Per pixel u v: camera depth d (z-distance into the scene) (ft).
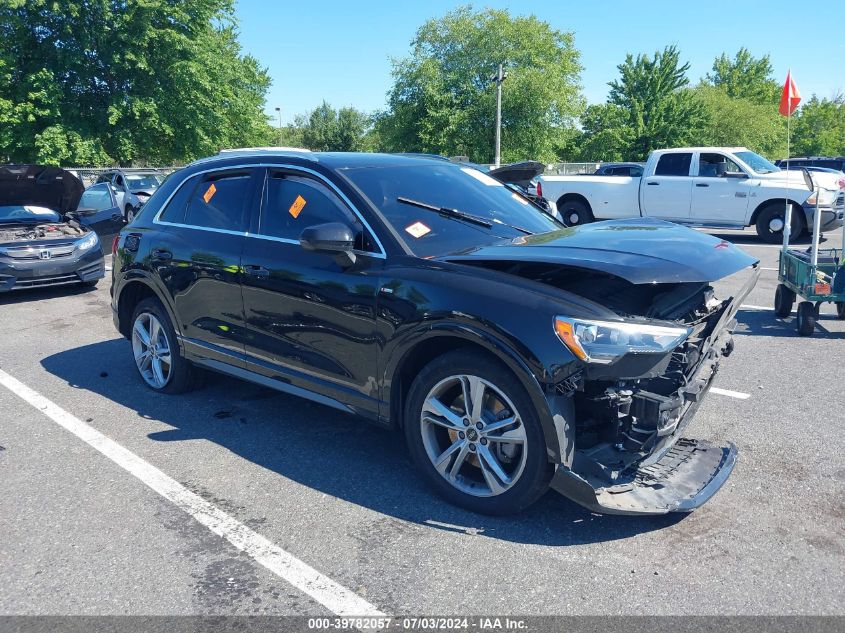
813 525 10.53
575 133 151.94
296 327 13.00
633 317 9.88
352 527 10.74
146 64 87.10
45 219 33.86
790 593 8.88
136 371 19.16
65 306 28.78
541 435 9.95
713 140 179.01
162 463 13.16
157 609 8.82
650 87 160.04
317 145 290.76
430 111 132.16
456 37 135.23
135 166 99.60
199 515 11.19
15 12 83.76
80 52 85.81
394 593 9.05
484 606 8.75
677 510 10.00
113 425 15.12
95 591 9.23
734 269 10.55
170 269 15.67
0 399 17.02
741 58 253.44
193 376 16.75
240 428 14.84
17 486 12.31
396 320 11.23
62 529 10.82
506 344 9.90
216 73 96.89
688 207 47.91
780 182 44.60
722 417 15.03
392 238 11.89
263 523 10.91
